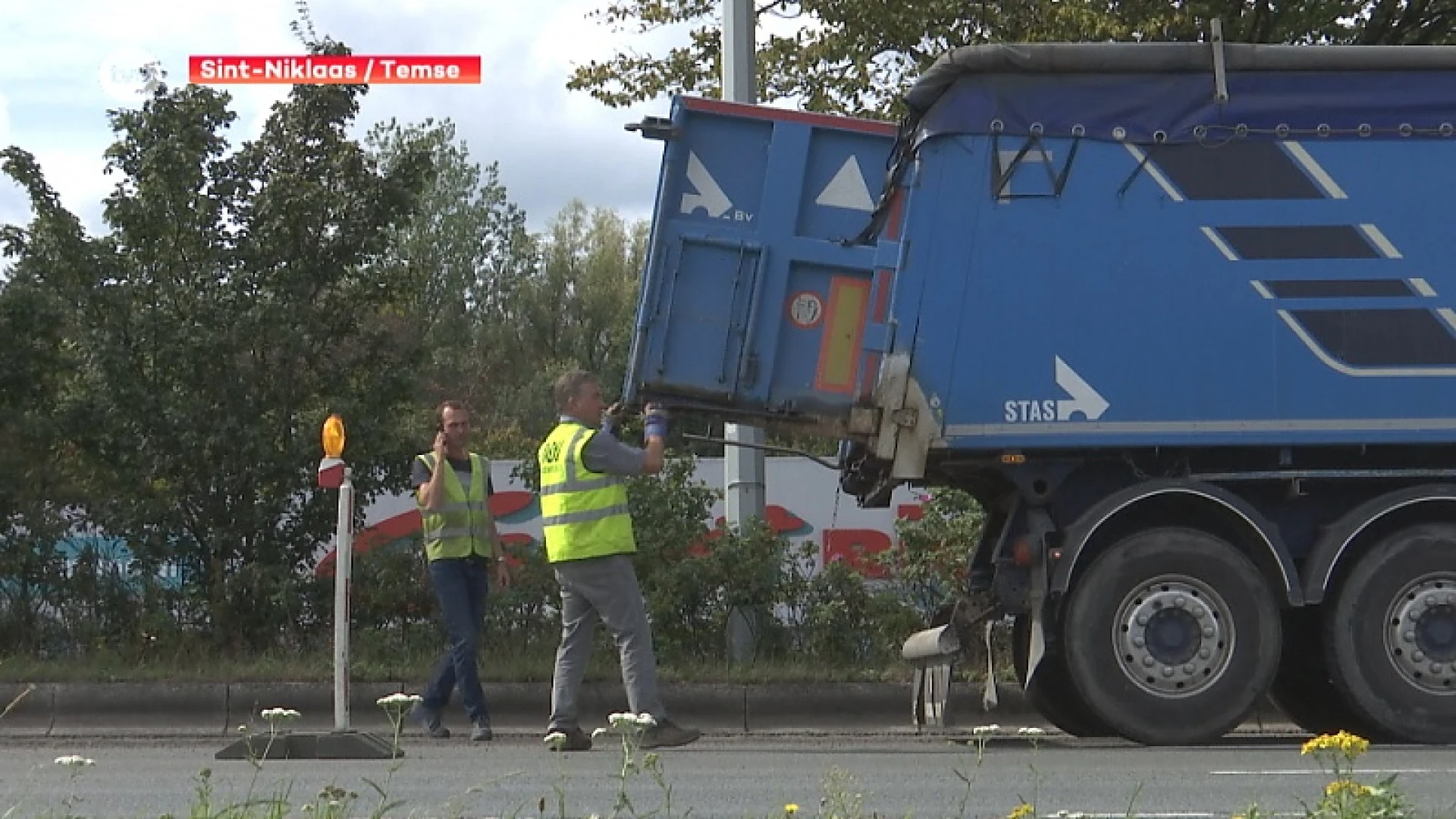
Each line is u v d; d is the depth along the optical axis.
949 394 18.62
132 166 25.23
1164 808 13.27
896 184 18.88
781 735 21.53
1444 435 18.66
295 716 10.77
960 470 19.34
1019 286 18.67
